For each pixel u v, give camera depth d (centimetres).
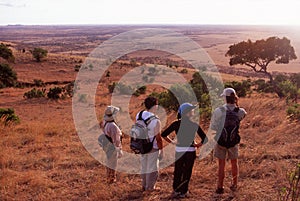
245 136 984
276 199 555
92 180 709
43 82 6462
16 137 1147
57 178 730
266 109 1373
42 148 998
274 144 891
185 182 600
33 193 646
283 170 680
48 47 18950
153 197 605
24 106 3341
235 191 610
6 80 5816
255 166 720
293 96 2284
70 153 931
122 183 687
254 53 3588
